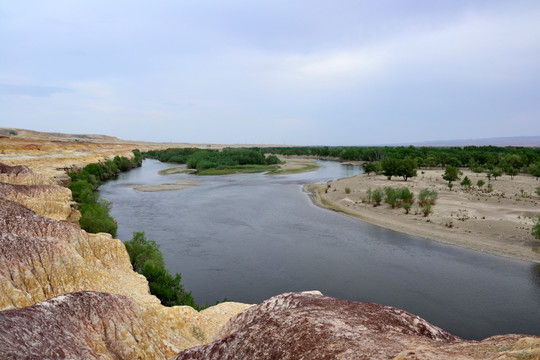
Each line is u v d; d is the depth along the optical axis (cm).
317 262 4688
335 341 1004
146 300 2286
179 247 5206
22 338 1123
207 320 2203
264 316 1316
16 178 4591
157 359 1572
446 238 5678
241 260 4725
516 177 12662
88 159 12669
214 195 9719
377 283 4056
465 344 962
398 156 18338
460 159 17712
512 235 5616
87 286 2180
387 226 6475
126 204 8331
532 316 3359
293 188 11000
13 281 1850
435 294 3791
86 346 1320
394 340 1012
